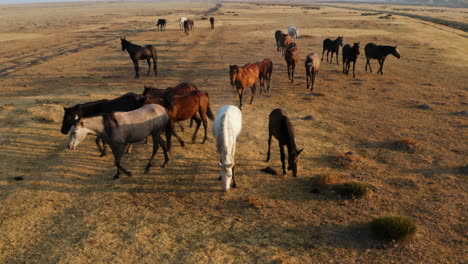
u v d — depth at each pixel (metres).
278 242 6.43
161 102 9.75
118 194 8.24
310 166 9.73
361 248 6.21
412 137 11.73
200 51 33.12
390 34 42.88
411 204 7.61
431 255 5.94
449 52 30.77
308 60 18.00
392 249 6.14
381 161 9.97
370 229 6.66
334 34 43.25
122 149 8.77
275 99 17.08
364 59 28.59
